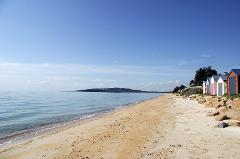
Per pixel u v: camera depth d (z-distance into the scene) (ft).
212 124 70.33
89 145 57.21
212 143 49.96
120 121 94.17
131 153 47.55
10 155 54.80
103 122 97.09
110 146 54.08
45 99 371.76
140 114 109.81
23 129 99.25
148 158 43.68
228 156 41.86
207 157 41.78
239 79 160.35
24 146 62.34
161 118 88.94
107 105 238.27
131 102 283.59
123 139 59.57
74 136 70.74
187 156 42.88
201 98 176.45
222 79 186.80
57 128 95.76
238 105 96.73
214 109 107.65
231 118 77.15
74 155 50.11
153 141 54.54
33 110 183.73
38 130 94.48
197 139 53.72
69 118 132.46
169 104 158.61
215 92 206.18
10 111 175.52
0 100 325.62
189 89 320.70
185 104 149.18
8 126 107.55
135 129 71.00
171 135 58.85
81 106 227.61
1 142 74.18
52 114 155.02
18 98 390.83
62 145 60.29
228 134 57.21
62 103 274.36
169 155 44.06
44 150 56.85
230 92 168.04
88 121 108.58
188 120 80.12
